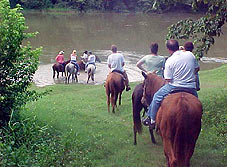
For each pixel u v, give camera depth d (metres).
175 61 6.28
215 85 16.17
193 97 5.82
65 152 7.02
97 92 15.98
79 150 7.49
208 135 8.71
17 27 7.90
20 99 8.04
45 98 14.45
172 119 5.53
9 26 7.89
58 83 21.41
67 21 55.22
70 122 9.85
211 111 10.26
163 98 6.33
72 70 21.64
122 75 11.92
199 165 7.15
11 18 7.94
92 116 11.05
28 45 8.49
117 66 11.95
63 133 8.48
